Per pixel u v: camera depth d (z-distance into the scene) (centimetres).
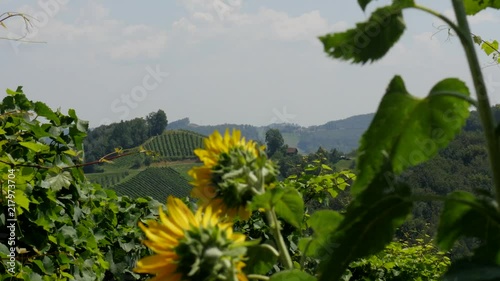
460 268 94
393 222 105
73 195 639
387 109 109
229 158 140
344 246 106
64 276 618
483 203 107
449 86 111
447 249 115
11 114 564
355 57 101
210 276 105
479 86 104
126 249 759
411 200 104
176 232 109
